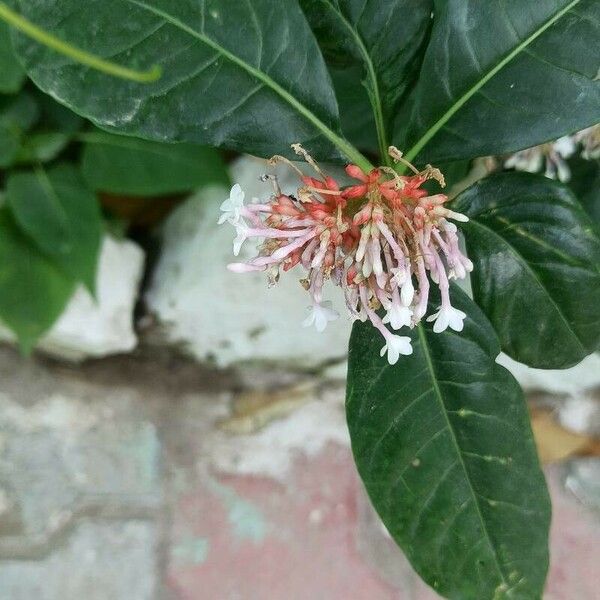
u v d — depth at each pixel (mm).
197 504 388
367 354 234
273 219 207
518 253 228
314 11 228
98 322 361
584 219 223
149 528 382
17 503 374
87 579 372
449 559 241
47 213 325
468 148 220
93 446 386
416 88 250
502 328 234
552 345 233
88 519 378
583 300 226
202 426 399
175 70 208
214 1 206
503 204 229
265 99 214
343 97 288
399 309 202
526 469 236
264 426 401
